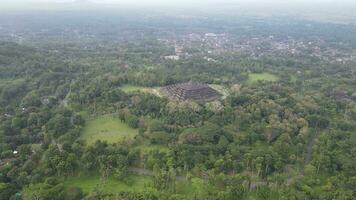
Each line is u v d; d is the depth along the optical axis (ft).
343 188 601.62
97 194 571.69
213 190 590.14
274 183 615.98
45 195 546.26
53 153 649.20
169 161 650.43
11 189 564.71
